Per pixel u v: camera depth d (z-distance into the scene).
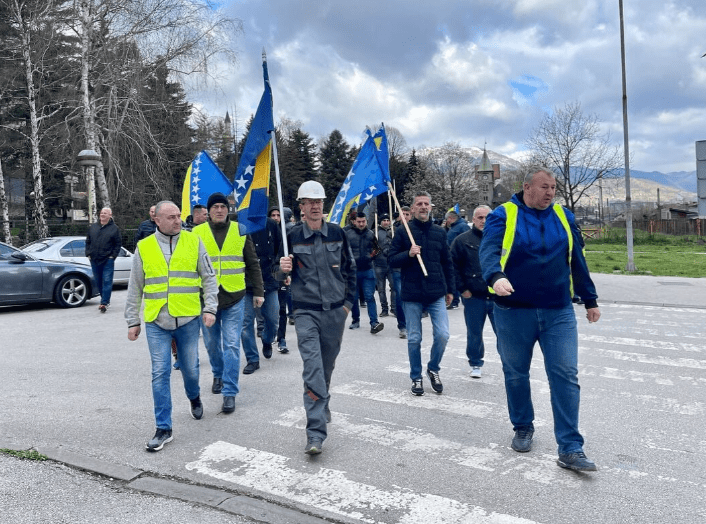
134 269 4.78
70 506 3.61
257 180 5.66
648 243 40.84
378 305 13.80
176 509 3.57
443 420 5.20
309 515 3.48
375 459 4.30
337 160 73.69
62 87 23.92
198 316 4.98
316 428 4.40
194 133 29.69
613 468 4.10
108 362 7.53
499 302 4.34
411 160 82.50
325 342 4.72
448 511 3.50
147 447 4.47
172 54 22.50
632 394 5.99
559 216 4.27
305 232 4.76
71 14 22.22
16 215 32.38
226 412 5.43
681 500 3.61
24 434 4.84
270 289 7.64
